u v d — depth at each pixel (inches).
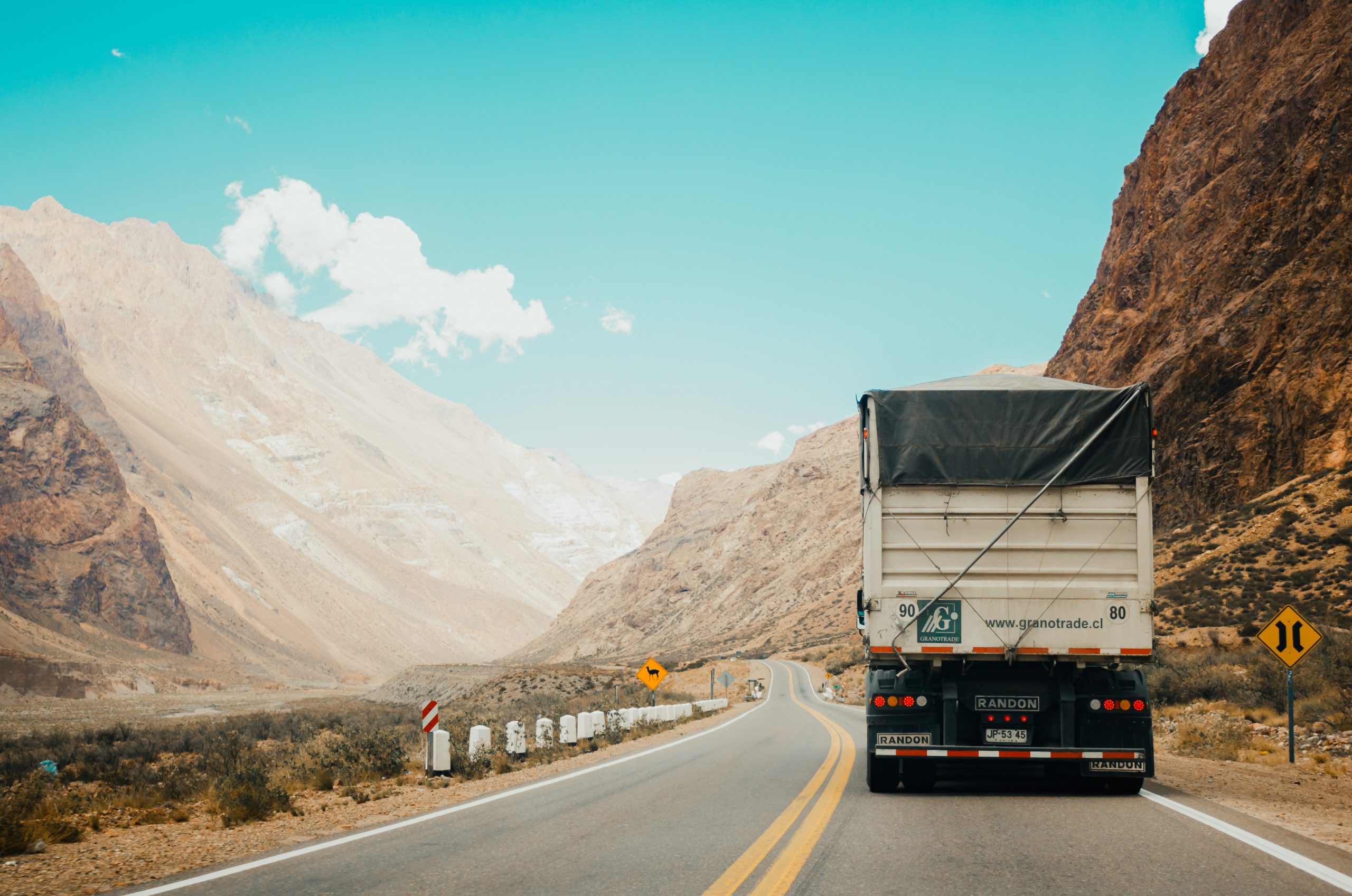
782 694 2859.3
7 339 7504.9
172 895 284.2
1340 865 306.8
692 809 438.9
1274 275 2434.8
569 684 2805.1
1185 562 1892.2
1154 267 3080.7
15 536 6082.7
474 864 323.0
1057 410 474.9
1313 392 2060.8
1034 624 461.1
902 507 474.0
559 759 763.4
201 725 1958.7
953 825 384.2
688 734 1057.5
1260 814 424.5
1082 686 465.4
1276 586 1584.6
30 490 6427.2
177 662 6131.9
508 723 744.3
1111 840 350.0
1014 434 474.3
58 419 6978.4
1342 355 2047.2
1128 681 464.8
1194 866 305.1
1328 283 2210.9
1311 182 2448.3
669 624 7608.3
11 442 6520.7
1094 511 466.9
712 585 7549.2
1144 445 469.4
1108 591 460.4
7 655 4397.1
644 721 1186.0
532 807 460.8
